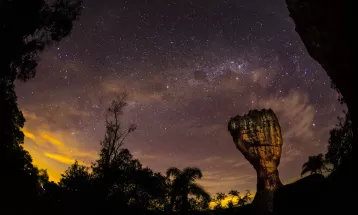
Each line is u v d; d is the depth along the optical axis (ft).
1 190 30.71
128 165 64.90
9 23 38.58
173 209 61.67
